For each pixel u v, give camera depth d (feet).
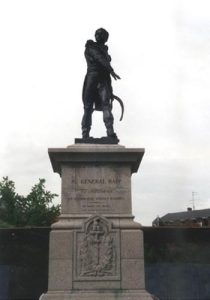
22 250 55.52
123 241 31.48
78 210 32.32
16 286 54.29
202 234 57.62
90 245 31.22
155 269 56.39
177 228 57.82
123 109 37.55
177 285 55.72
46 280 54.44
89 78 36.78
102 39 38.09
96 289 30.40
